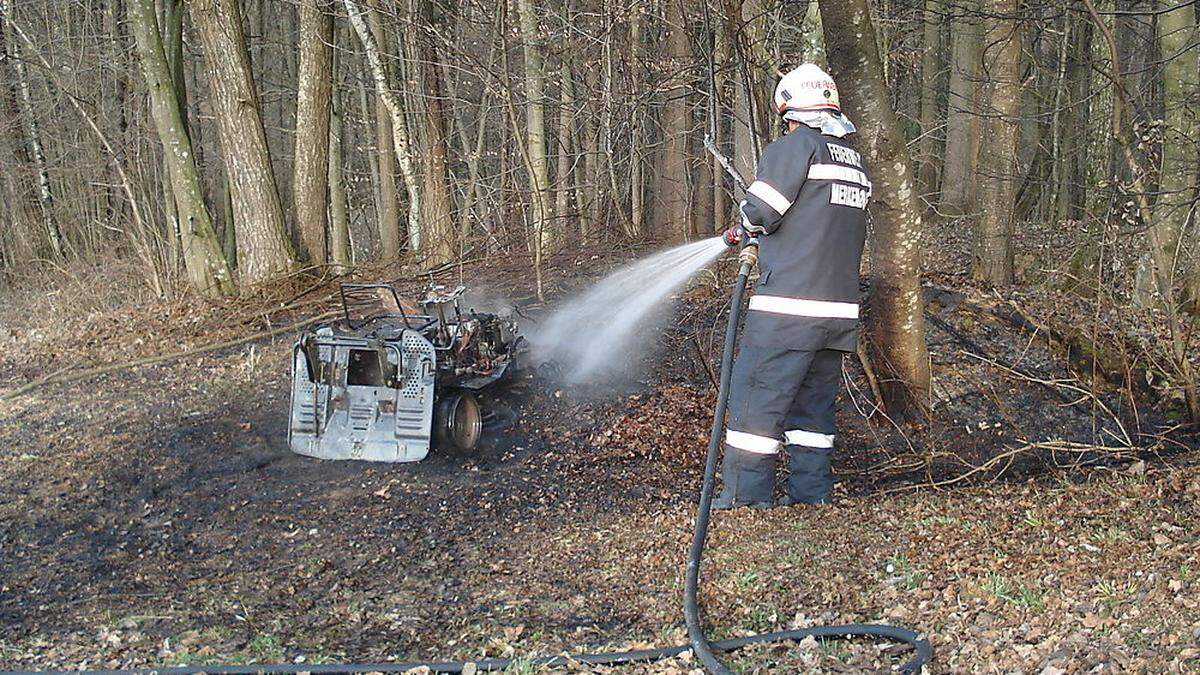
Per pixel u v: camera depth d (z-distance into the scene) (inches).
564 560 233.9
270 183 550.9
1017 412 331.6
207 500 283.7
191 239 538.3
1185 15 365.7
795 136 219.5
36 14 784.9
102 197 836.0
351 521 266.7
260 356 430.0
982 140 470.3
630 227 533.3
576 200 601.0
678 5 367.9
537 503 275.6
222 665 176.9
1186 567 178.7
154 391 392.5
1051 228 557.6
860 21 277.9
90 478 301.7
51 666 185.8
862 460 304.3
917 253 305.6
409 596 219.8
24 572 241.1
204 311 511.2
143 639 199.6
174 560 247.3
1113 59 285.6
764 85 359.6
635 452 309.1
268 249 549.6
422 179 627.5
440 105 560.4
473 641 190.7
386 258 622.2
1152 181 388.2
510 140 569.6
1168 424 312.0
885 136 289.3
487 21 506.6
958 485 276.4
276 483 293.9
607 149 504.1
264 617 211.2
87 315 589.6
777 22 371.2
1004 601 177.3
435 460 305.9
